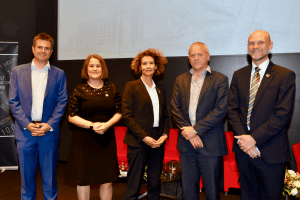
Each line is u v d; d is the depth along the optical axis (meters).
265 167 1.85
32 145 2.25
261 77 1.96
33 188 2.31
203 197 3.01
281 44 3.34
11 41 4.30
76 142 2.26
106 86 2.42
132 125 2.25
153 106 2.37
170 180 2.72
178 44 3.76
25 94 2.24
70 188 3.21
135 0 3.95
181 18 3.73
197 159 2.11
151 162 2.39
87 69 2.35
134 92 2.35
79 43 4.24
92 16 4.17
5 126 3.94
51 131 2.29
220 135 2.10
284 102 1.81
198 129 2.00
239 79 2.04
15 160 3.97
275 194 1.84
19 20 4.35
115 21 4.05
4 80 3.92
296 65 3.30
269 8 3.36
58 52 4.35
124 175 2.82
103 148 2.29
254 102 1.90
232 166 2.98
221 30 3.56
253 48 1.93
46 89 2.29
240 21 3.47
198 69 2.15
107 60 4.10
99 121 2.28
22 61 4.37
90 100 2.28
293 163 3.34
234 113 2.00
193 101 2.15
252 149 1.85
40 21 4.41
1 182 3.41
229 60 3.54
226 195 3.07
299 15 3.26
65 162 4.33
